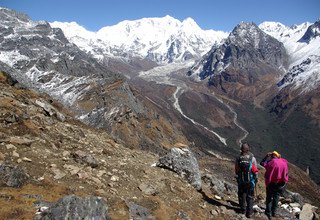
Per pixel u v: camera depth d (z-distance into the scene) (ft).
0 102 56.80
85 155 48.19
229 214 49.39
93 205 31.73
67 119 75.41
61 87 426.10
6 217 30.32
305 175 527.81
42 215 30.60
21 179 37.24
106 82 425.28
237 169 49.29
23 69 522.88
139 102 435.12
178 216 42.24
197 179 56.34
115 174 47.83
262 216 52.44
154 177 51.62
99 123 323.57
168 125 452.35
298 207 62.13
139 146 313.12
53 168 42.68
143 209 39.70
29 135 50.42
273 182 49.19
